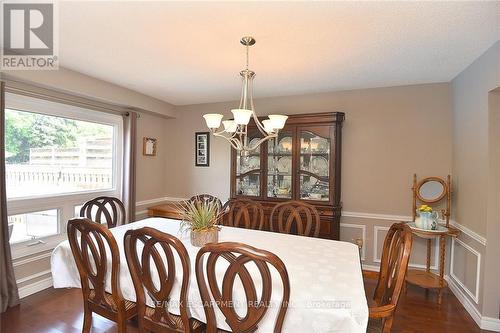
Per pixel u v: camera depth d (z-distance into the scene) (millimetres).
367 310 1212
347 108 3334
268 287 1148
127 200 3523
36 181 2717
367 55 2234
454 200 2830
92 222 1513
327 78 2855
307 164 3240
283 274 1122
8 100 2412
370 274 3176
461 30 1798
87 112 3127
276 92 3443
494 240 2146
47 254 2770
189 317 1443
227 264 1594
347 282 1438
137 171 3838
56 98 2750
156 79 2963
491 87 2066
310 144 3232
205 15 1649
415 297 2676
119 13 1639
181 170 4277
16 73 2268
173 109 4219
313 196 3219
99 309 1677
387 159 3172
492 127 2135
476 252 2311
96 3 1536
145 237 1352
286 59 2338
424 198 2959
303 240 2160
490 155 2145
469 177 2471
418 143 3057
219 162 4039
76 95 2881
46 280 2748
